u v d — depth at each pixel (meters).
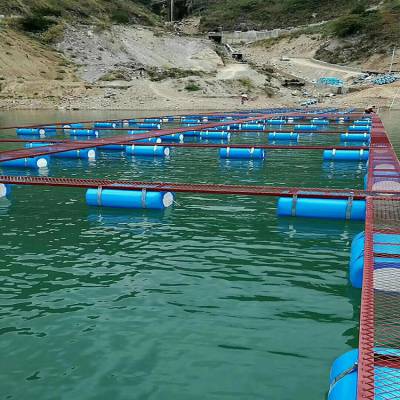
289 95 73.88
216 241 9.73
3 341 5.91
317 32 114.62
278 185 15.80
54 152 19.98
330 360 5.48
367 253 7.14
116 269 8.27
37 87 66.69
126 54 87.75
